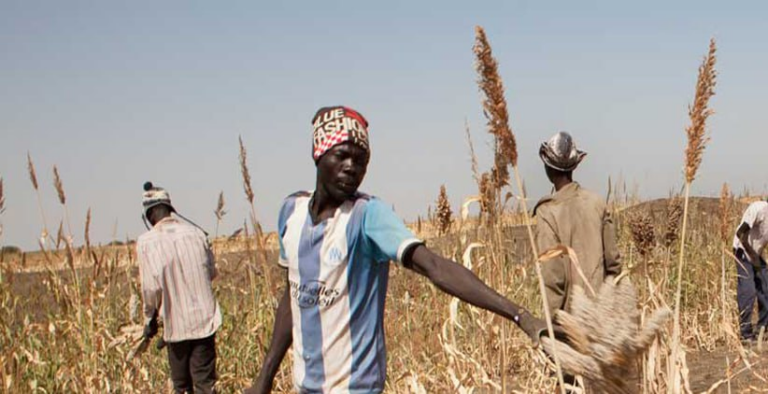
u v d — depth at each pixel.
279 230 3.06
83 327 6.83
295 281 2.92
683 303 8.87
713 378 6.57
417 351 6.59
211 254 7.05
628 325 2.19
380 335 2.88
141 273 6.70
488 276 4.58
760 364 6.97
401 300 7.14
